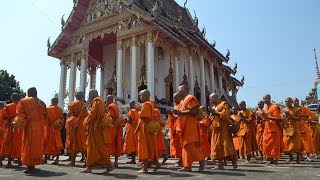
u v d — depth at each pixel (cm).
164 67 2789
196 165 1088
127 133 1192
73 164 1045
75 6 2969
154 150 851
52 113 1162
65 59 3088
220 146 873
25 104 831
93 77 3356
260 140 1301
